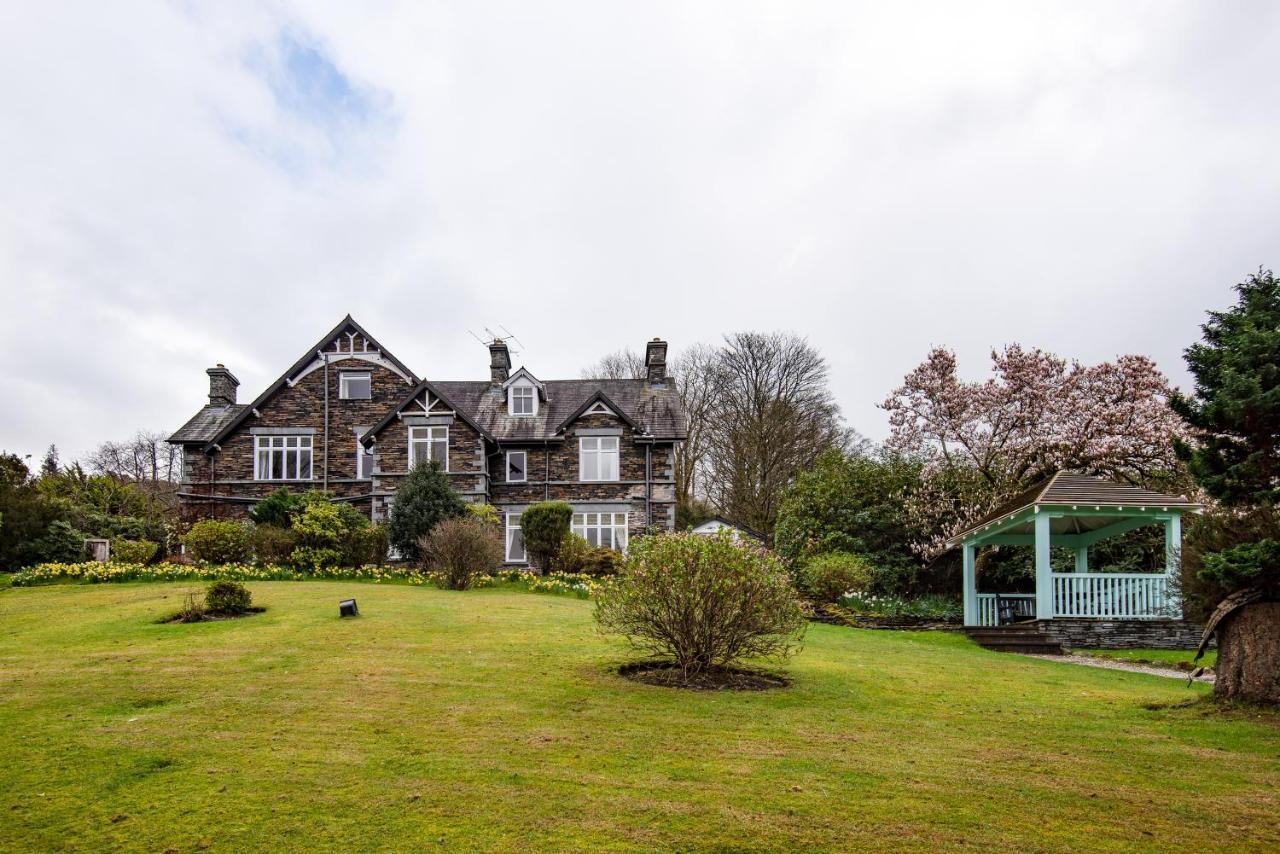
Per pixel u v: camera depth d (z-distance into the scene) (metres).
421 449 30.73
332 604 17.30
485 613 16.47
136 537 29.02
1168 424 24.03
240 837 5.27
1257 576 9.41
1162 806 6.03
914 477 26.08
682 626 10.26
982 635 18.09
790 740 7.67
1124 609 18.67
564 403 33.97
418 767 6.61
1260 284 9.92
